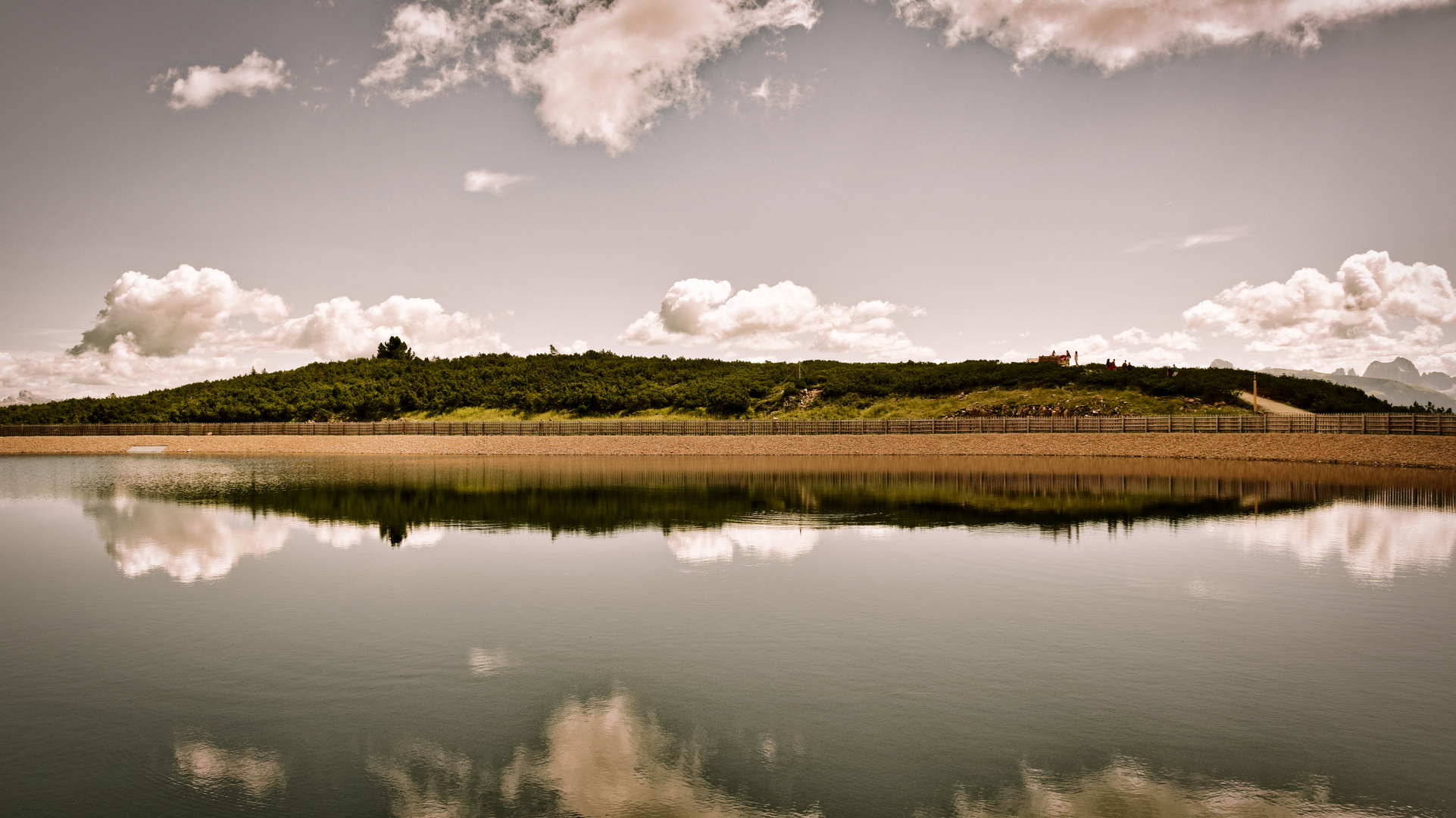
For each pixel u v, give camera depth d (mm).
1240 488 36250
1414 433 45594
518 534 25000
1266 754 10016
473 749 10289
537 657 13422
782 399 88000
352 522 27734
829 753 10125
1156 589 17734
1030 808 8867
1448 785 9312
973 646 13883
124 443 78062
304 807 9008
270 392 101438
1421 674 12523
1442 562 20359
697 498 34031
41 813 8906
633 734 10656
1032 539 23688
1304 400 66500
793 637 14406
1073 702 11547
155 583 18719
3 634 14844
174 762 10000
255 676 12703
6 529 26891
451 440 70125
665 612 15992
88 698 11883
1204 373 76500
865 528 25859
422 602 16844
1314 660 13164
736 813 8805
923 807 8867
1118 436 54656
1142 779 9469
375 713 11328
